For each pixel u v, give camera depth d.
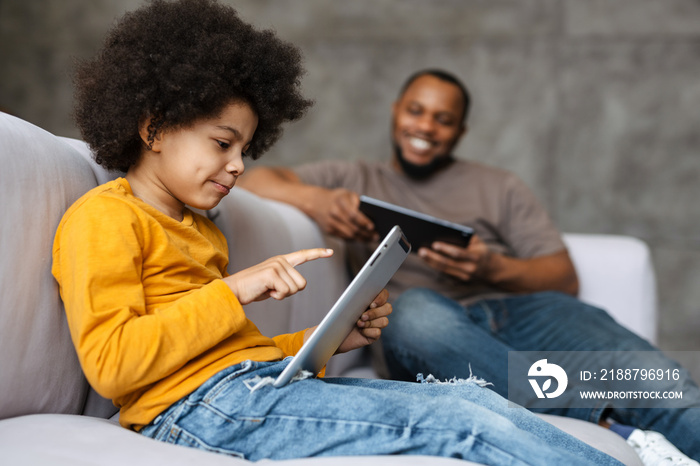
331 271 1.85
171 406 0.85
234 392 0.84
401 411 0.83
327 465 0.74
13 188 0.86
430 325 1.55
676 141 3.47
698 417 1.34
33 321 0.87
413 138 2.10
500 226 2.09
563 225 3.59
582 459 0.79
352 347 1.12
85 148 1.10
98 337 0.79
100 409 1.04
